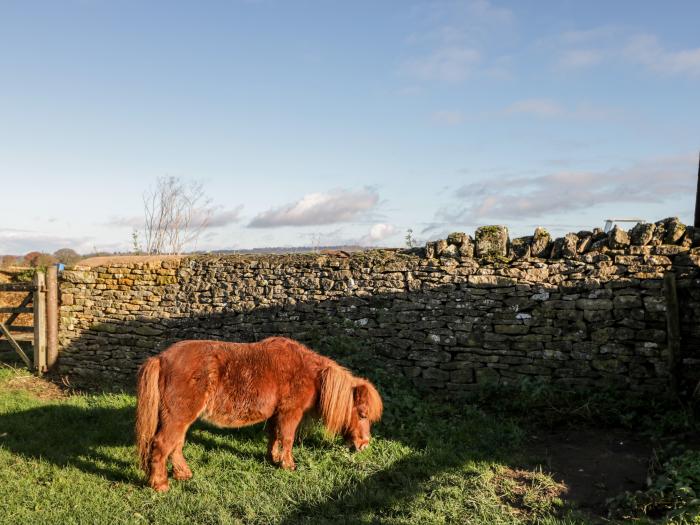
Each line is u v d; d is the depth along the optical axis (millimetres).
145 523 4801
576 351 7770
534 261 8062
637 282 7480
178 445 5594
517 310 8078
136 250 15102
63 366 11125
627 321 7523
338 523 4703
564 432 6789
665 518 4414
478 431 6734
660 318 7367
